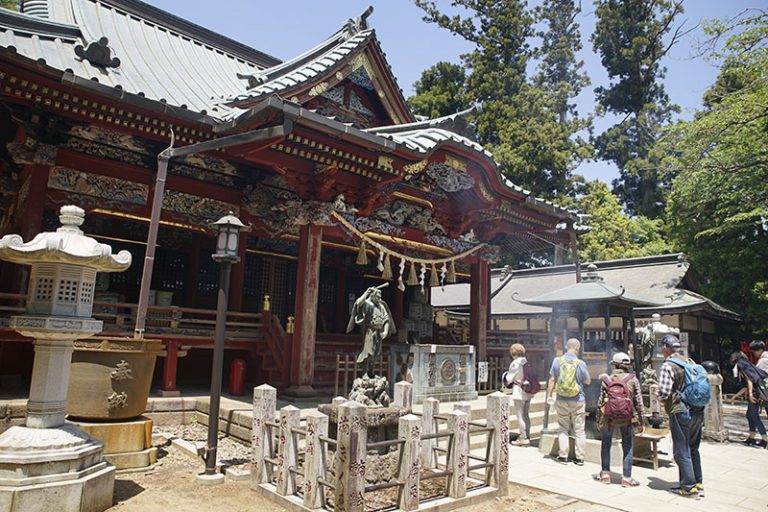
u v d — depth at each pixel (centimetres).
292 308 1889
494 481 673
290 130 877
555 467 843
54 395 538
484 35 3625
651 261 2530
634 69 4191
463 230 1590
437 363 1192
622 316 1198
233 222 702
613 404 747
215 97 1333
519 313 2503
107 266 566
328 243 1691
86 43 1191
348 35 1458
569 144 3294
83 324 541
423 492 660
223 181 1254
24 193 1062
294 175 1138
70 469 514
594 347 1359
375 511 566
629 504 661
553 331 1198
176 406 957
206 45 1741
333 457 647
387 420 670
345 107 1441
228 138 826
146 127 1010
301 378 1112
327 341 1444
